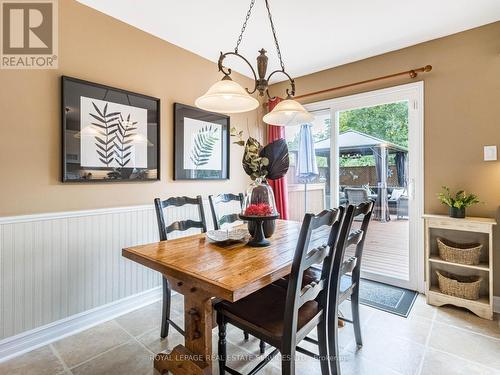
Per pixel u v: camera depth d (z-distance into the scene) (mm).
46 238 1935
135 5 2125
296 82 3592
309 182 3605
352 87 3119
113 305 2299
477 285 2279
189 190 2924
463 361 1709
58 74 1997
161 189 2660
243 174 3566
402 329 2076
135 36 2439
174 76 2754
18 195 1831
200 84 3008
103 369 1669
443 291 2420
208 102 1831
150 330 2092
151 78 2561
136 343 1928
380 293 2727
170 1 2076
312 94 3383
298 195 3744
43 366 1692
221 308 1426
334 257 1487
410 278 2807
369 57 3008
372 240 3066
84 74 2125
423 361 1714
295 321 1182
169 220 2713
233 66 3291
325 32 2508
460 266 2352
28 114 1871
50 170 1966
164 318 1970
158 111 2598
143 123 2486
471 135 2441
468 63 2447
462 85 2477
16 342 1807
